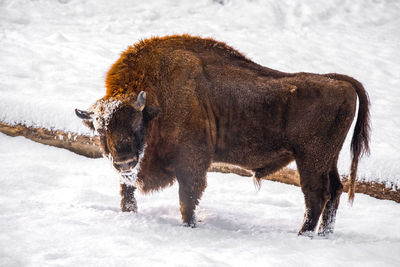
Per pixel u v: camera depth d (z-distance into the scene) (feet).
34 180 68.54
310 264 44.27
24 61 119.03
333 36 171.01
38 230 47.19
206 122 58.13
